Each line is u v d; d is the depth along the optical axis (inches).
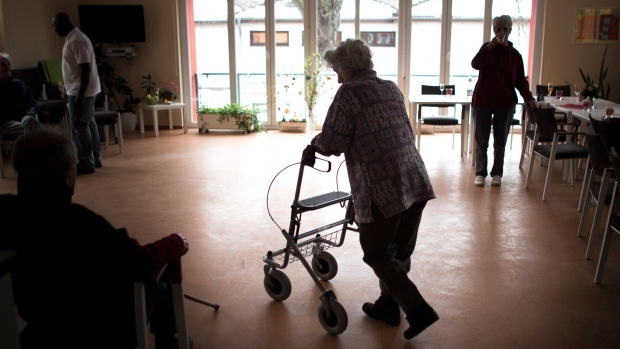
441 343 94.7
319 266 120.1
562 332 97.7
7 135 216.5
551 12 310.3
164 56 341.1
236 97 346.9
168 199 185.5
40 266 61.9
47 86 288.0
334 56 93.0
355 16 327.9
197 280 120.8
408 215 95.3
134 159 252.8
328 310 96.7
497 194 187.9
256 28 337.4
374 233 90.8
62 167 63.4
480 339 95.7
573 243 140.8
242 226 156.9
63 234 61.7
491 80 191.9
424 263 128.4
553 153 175.8
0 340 51.8
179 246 75.6
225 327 101.0
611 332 97.5
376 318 103.1
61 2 332.8
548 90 258.1
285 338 97.3
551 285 116.6
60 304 63.1
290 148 278.7
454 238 144.8
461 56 326.3
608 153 122.1
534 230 150.8
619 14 306.7
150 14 336.5
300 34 334.6
